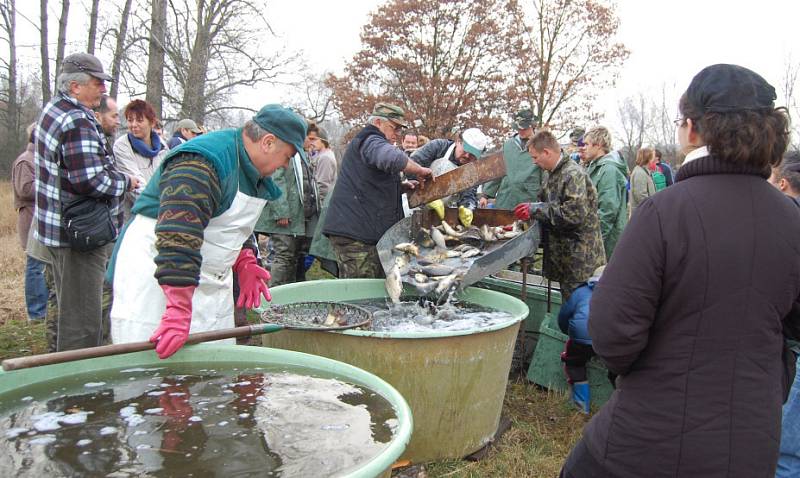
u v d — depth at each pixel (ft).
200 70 48.98
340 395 6.66
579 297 13.43
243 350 7.79
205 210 7.52
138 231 8.20
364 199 14.46
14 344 15.62
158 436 5.46
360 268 14.60
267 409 6.18
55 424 5.67
